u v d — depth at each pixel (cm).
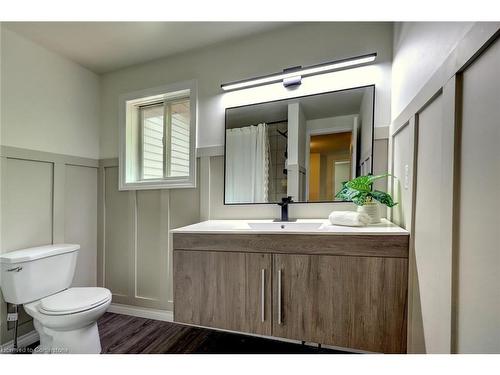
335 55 168
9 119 175
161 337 181
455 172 74
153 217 216
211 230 138
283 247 127
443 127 81
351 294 117
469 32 68
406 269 112
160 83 215
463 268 70
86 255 227
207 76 201
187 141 219
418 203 107
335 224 139
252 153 188
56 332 146
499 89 57
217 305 136
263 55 185
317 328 121
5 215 172
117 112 233
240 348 166
